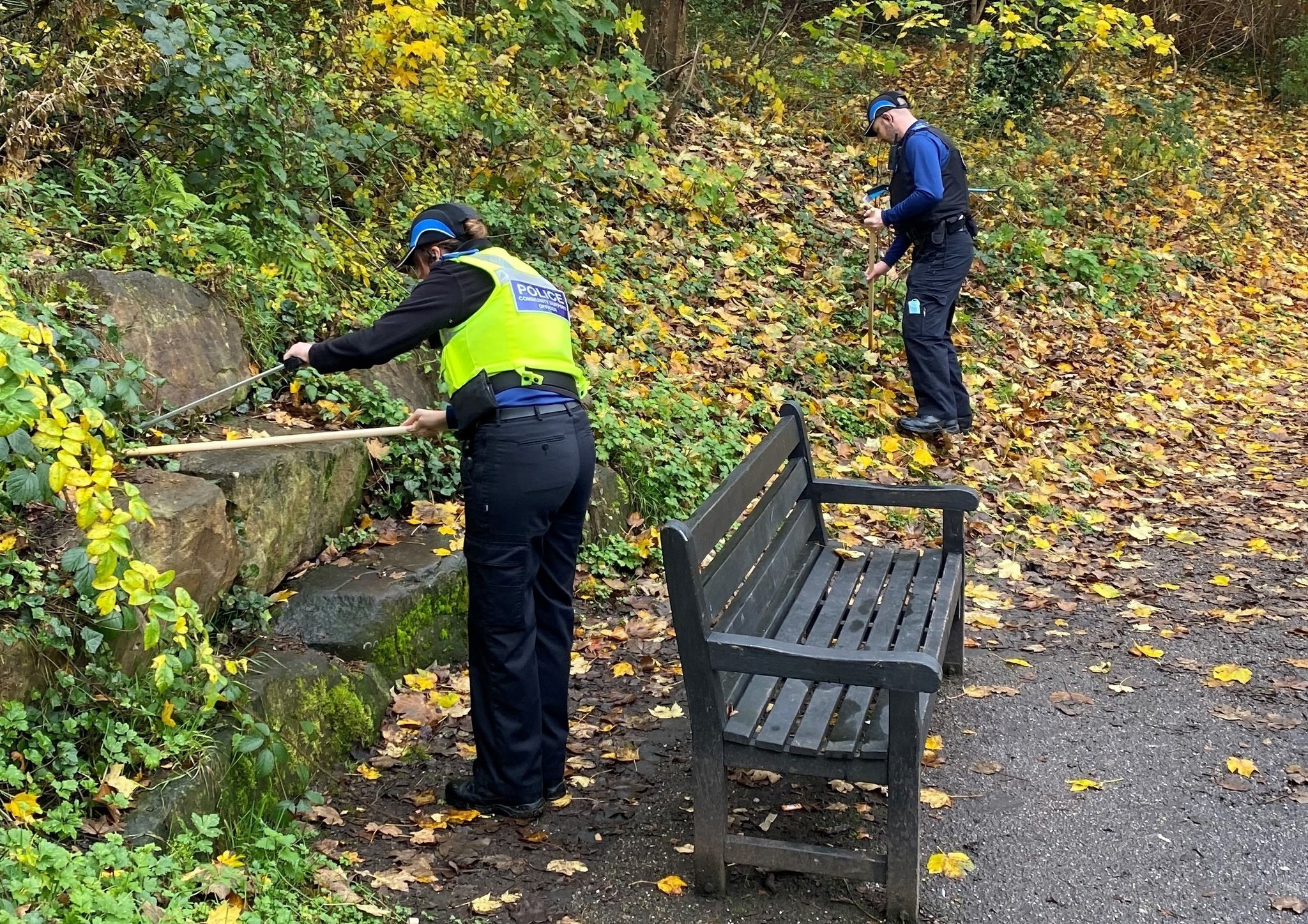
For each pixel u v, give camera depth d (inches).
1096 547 233.8
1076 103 540.7
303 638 153.8
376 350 126.5
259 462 159.6
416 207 255.4
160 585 108.2
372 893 118.5
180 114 213.6
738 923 117.0
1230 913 118.0
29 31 203.6
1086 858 127.6
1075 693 168.2
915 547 226.1
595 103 357.4
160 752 120.0
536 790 135.2
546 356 130.5
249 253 197.0
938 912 118.3
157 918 101.6
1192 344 367.9
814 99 453.4
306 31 254.5
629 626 186.5
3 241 165.3
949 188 263.6
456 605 173.0
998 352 325.4
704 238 324.5
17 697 115.6
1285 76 628.1
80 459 137.0
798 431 171.0
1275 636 187.9
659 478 221.0
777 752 117.0
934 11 412.8
